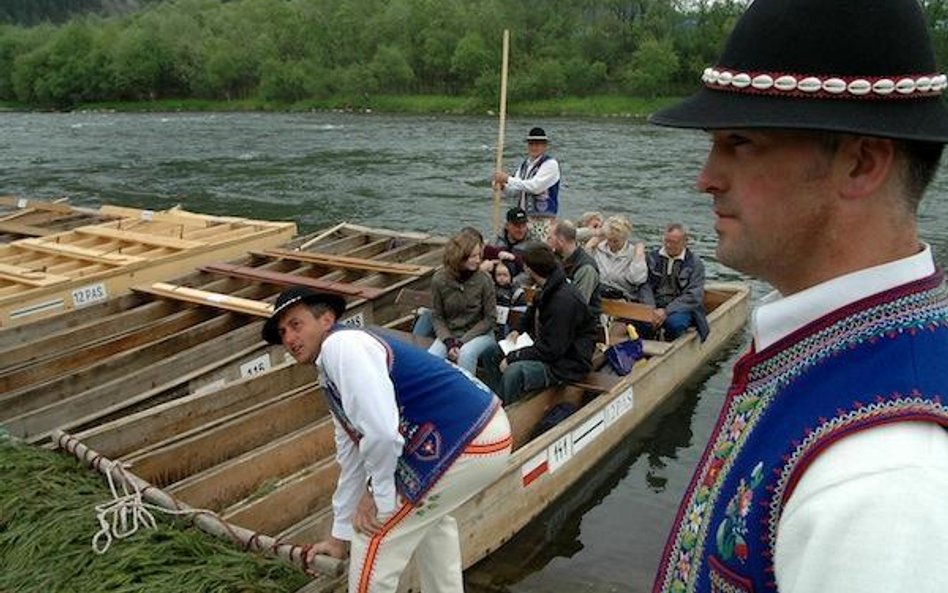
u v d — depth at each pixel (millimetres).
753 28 898
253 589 3049
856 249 886
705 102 933
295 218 15234
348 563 3178
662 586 1055
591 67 44938
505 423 2990
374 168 21484
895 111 841
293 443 4570
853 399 812
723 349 7559
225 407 5020
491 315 5762
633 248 7023
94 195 17828
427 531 2930
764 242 924
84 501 3613
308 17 52688
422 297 6645
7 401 4891
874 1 842
